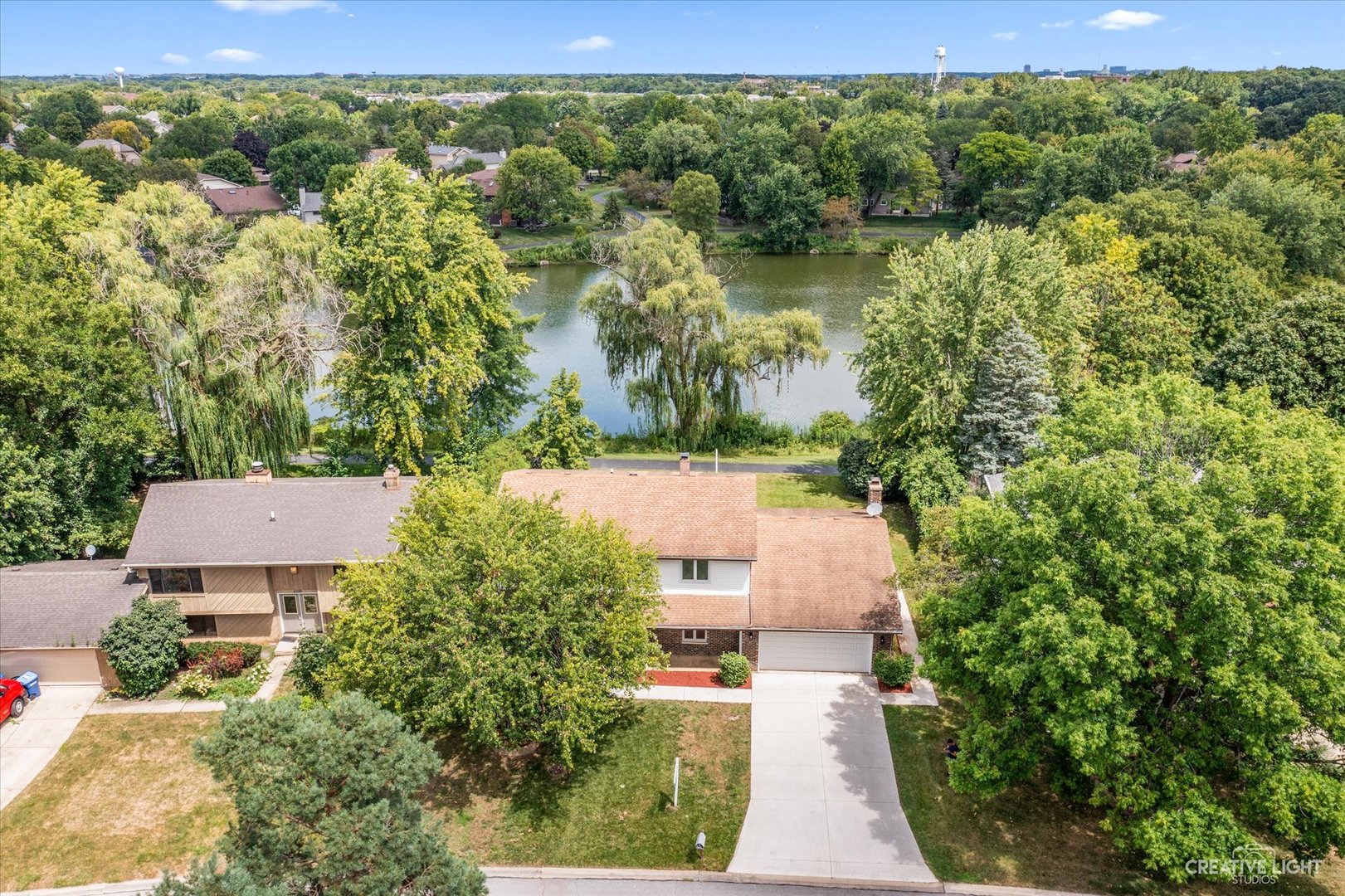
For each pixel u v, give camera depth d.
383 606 24.27
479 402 49.69
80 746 27.44
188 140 171.00
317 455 50.62
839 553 31.95
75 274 38.25
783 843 23.45
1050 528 21.27
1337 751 23.78
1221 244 61.06
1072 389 42.59
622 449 54.41
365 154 177.88
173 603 30.95
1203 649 19.84
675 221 118.38
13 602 30.77
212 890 14.46
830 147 122.00
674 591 30.97
